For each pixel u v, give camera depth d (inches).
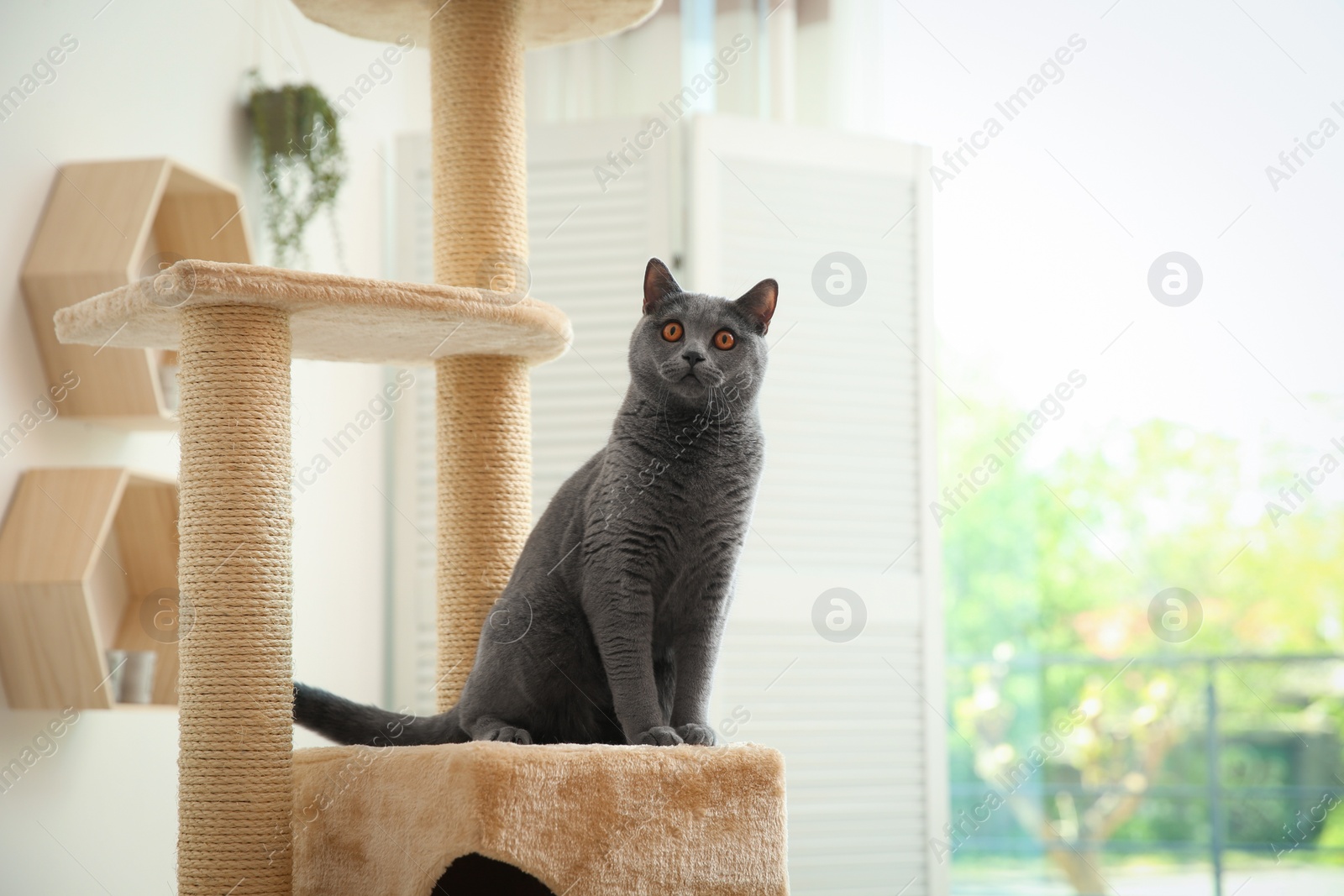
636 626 58.4
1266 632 185.5
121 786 78.1
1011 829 173.6
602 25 81.6
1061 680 187.8
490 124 75.5
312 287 58.0
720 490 60.2
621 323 114.2
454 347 70.7
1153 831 175.6
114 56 78.4
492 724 59.2
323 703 65.9
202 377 58.2
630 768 52.1
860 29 124.7
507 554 72.9
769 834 55.1
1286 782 171.0
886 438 116.4
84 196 72.1
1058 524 202.5
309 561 102.6
